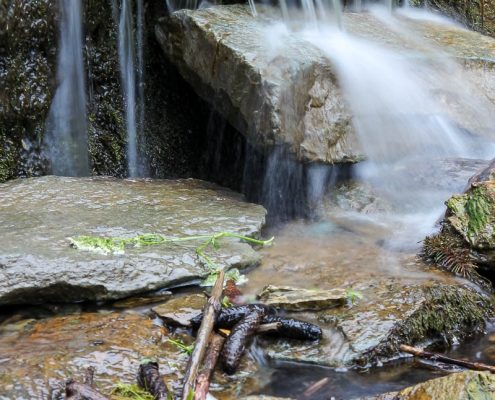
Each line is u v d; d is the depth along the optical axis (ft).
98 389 8.85
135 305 11.48
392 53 19.52
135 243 12.69
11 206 13.96
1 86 15.88
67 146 17.74
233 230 13.94
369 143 17.74
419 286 12.05
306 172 17.04
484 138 19.13
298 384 9.64
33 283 11.08
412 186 17.53
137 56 19.31
